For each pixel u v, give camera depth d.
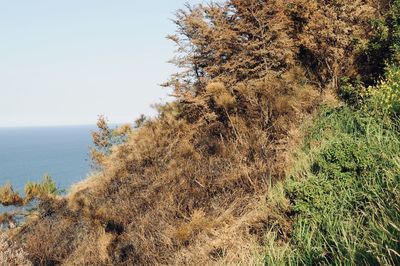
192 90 9.18
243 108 7.94
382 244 2.88
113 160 10.55
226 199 6.17
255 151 6.70
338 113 6.95
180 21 9.27
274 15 8.75
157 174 8.26
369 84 7.70
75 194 10.12
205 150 7.79
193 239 5.68
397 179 3.81
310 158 5.57
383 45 7.57
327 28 8.18
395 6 7.75
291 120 7.14
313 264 3.44
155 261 5.78
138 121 12.02
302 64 8.74
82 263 7.29
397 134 5.16
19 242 9.13
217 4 9.48
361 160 4.43
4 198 9.95
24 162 191.38
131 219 7.36
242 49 8.85
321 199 4.14
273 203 4.84
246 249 4.59
